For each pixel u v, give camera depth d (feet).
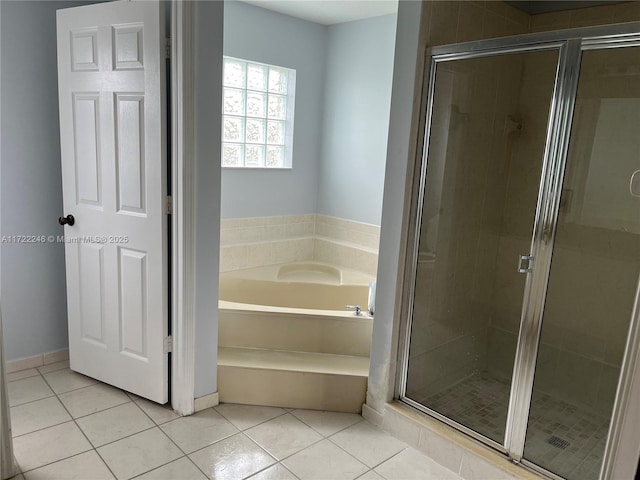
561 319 7.68
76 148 8.22
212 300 7.96
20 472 6.46
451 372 8.82
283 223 13.97
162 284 7.70
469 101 7.86
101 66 7.64
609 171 7.16
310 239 14.14
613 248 7.40
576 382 7.80
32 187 8.81
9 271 8.79
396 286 7.64
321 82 14.11
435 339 8.39
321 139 14.43
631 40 5.86
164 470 6.66
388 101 12.41
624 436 5.53
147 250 7.73
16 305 8.96
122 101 7.54
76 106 8.06
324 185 14.51
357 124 13.30
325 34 13.84
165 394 8.07
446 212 8.02
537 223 6.99
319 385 8.35
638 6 7.99
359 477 6.77
